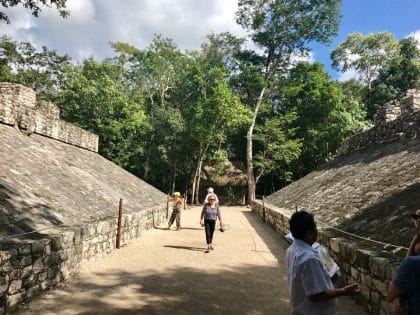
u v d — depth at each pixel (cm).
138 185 2027
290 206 1653
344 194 1198
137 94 4062
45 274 651
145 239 1242
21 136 1390
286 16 3459
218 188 3847
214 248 1121
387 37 4256
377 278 532
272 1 3425
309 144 3650
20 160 1130
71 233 754
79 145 2022
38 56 3388
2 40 3209
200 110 3325
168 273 816
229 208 3175
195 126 3269
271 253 1072
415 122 1315
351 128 3272
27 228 705
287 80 3703
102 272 802
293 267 303
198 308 604
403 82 3734
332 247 751
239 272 841
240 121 3266
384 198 901
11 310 547
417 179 887
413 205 721
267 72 3700
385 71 4066
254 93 3931
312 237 318
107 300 627
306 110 3700
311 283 286
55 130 1742
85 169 1562
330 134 3366
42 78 3347
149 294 667
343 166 1711
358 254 607
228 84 3831
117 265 870
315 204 1349
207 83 3812
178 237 1316
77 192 1167
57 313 556
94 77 3303
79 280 735
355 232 793
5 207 739
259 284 748
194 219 1973
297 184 2188
